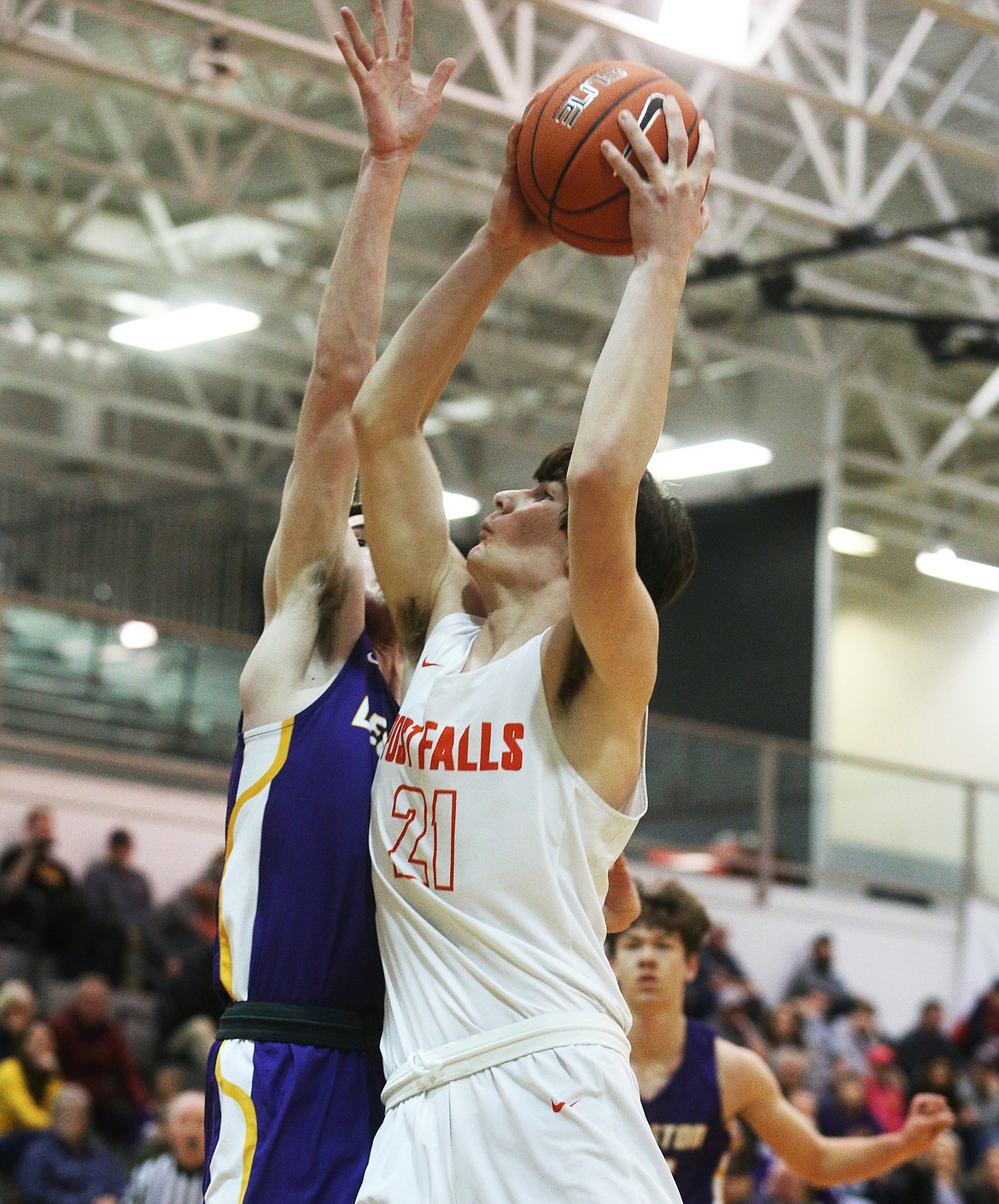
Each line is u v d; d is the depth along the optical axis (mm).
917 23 15531
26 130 20656
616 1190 2865
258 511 28297
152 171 21656
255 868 3473
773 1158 9219
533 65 17766
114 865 14516
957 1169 12492
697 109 3316
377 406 3516
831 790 18703
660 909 5340
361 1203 3053
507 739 3082
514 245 3529
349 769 3494
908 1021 18547
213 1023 12820
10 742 14852
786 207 16672
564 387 25141
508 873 3029
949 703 26422
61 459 28125
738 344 21875
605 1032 3012
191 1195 7832
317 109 19922
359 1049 3406
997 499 24656
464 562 3609
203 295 22312
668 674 27234
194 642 16141
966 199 21406
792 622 25641
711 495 27031
